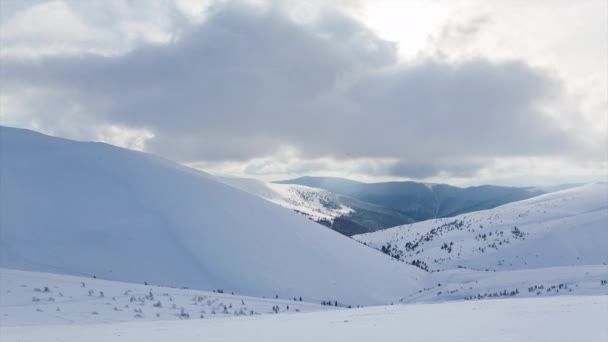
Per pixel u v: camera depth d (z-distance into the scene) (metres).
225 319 20.92
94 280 38.84
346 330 14.06
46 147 92.12
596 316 14.80
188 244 69.56
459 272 91.81
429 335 12.20
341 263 80.69
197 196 84.44
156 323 19.86
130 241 67.75
